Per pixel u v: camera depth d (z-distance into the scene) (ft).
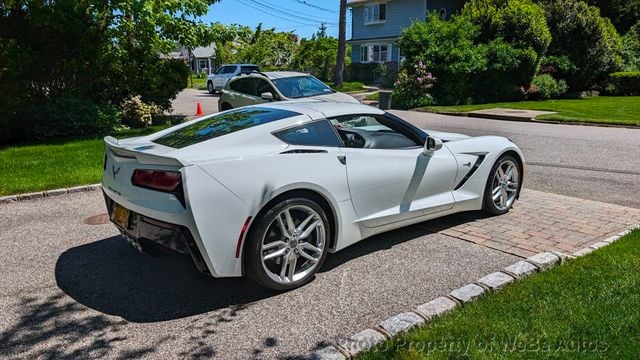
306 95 33.04
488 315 9.50
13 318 10.12
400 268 12.41
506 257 13.02
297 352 8.87
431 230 15.23
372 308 10.41
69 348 9.04
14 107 32.12
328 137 12.32
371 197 12.74
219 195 10.05
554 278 11.01
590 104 56.90
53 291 11.35
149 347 9.06
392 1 104.01
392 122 14.08
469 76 60.75
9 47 31.12
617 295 10.09
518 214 16.78
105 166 12.23
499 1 67.36
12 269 12.59
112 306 10.63
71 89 36.32
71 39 34.24
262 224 10.53
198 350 8.95
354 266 12.59
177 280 11.92
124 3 34.42
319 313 10.23
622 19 92.12
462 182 15.29
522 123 43.29
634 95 71.61
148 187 10.32
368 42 110.83
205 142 10.94
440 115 50.93
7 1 30.94
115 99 40.65
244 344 9.13
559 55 71.10
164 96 43.39
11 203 18.72
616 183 21.40
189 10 37.96
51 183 20.48
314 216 11.49
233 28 41.37
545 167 24.90
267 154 10.89
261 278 10.74
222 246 10.15
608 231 14.97
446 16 99.40
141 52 39.81
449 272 12.12
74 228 15.85
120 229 11.56
